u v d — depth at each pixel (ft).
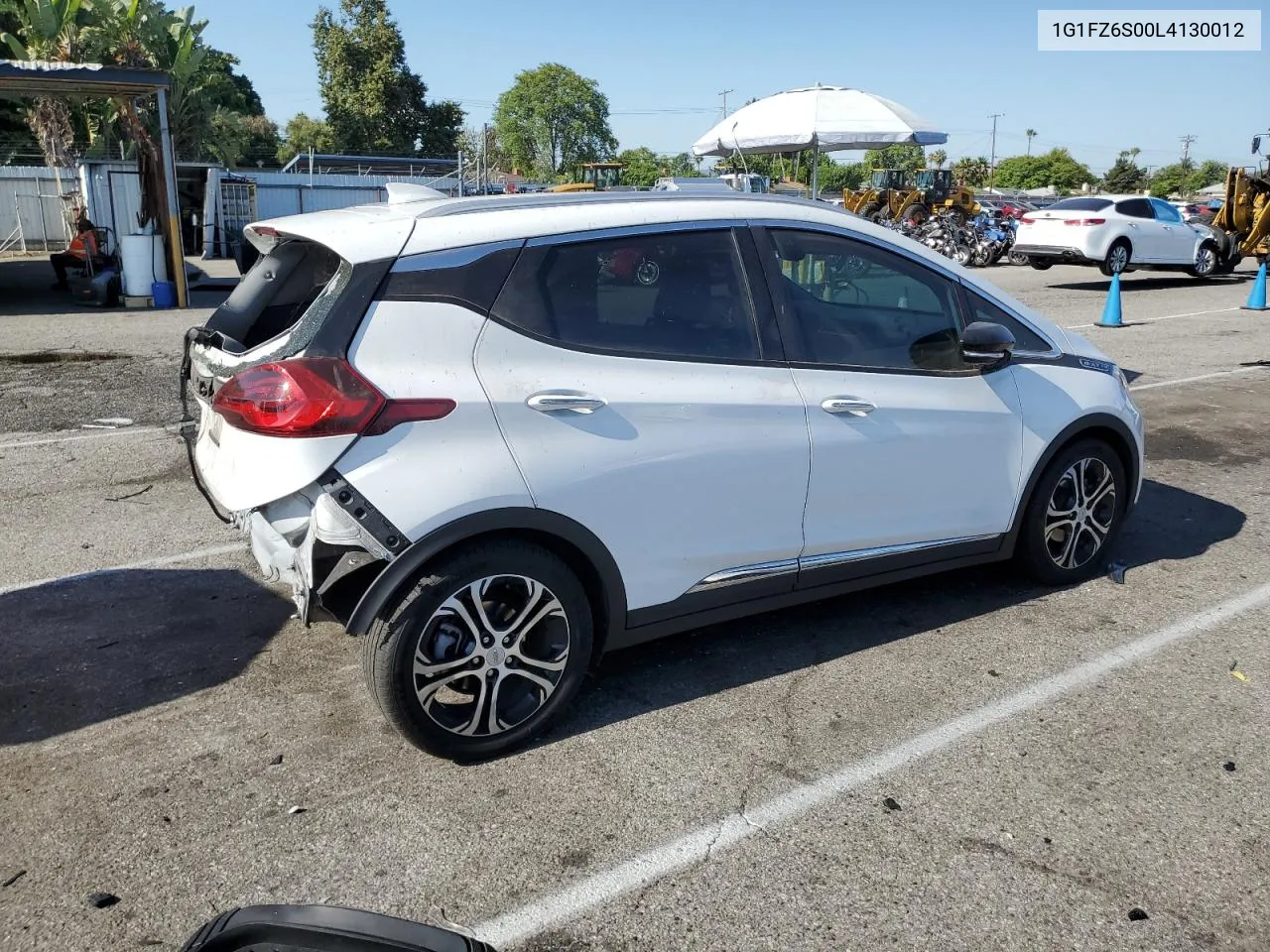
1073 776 10.44
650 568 11.23
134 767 10.59
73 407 27.43
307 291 11.98
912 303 13.30
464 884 8.86
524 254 10.56
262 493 9.66
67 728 11.34
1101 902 8.62
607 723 11.48
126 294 51.13
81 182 75.20
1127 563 16.48
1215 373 33.71
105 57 103.71
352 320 9.75
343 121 191.11
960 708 11.81
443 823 9.67
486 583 10.24
